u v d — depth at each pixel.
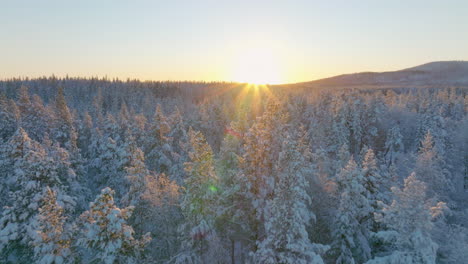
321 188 24.27
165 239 20.72
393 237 16.72
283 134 23.53
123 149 35.19
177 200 21.20
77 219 17.45
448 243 19.72
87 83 154.62
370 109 57.88
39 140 45.81
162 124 37.88
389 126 60.69
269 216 18.88
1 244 20.80
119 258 14.55
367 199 21.92
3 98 49.72
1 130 42.34
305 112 71.31
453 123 55.62
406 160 40.50
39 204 21.77
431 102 62.47
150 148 38.84
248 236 21.69
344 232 20.47
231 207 20.86
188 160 34.97
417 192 15.49
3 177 28.45
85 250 18.05
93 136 45.06
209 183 19.53
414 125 59.44
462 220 26.86
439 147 44.94
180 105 105.00
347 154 30.73
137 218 21.58
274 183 20.55
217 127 66.19
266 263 16.06
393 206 16.42
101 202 14.31
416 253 15.34
